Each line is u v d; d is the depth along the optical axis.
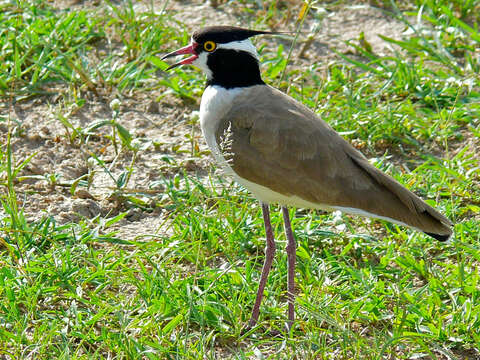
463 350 9.28
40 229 11.00
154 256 10.73
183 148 13.44
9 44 15.26
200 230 10.94
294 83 15.12
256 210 11.71
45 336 8.94
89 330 9.07
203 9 17.59
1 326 9.06
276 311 9.80
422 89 14.81
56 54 15.23
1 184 12.09
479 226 11.30
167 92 14.61
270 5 17.69
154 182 12.30
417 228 9.48
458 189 12.26
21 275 9.90
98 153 13.26
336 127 13.56
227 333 9.36
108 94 14.73
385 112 13.73
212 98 10.32
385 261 10.67
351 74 15.11
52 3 17.41
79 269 10.08
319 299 9.84
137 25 16.16
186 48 10.54
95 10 16.23
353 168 9.70
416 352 9.15
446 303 10.05
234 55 10.27
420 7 17.05
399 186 9.57
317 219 11.66
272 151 9.73
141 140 13.58
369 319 9.66
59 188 12.27
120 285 10.14
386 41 16.30
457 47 16.14
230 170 10.06
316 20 17.16
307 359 8.80
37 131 13.60
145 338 8.99
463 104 14.22
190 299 9.26
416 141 13.61
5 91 14.51
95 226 11.49
